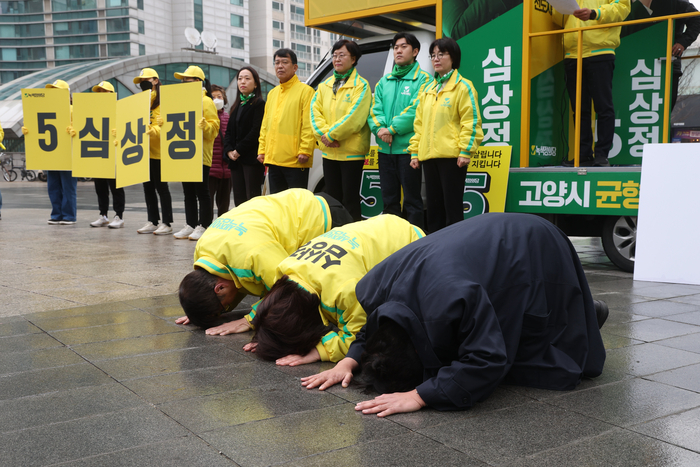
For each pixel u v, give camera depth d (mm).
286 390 2375
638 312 3592
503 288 2250
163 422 2053
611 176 4863
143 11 63844
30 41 66938
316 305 2689
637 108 5840
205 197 7195
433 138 4812
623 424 2037
